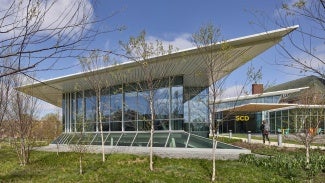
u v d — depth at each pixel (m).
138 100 26.53
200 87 25.64
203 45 15.41
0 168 19.67
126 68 21.20
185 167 15.94
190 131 25.02
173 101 24.66
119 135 27.06
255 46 17.78
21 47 3.59
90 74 21.69
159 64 19.86
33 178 15.66
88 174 15.37
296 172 13.59
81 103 32.41
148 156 19.73
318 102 18.02
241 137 36.91
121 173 14.97
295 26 5.64
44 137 39.50
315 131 17.25
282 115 43.09
